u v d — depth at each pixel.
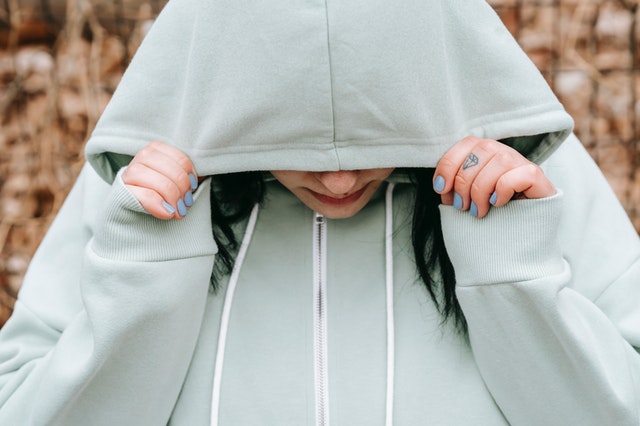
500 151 1.00
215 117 0.99
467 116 1.04
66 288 1.21
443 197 1.05
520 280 1.00
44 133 2.31
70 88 2.29
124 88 1.04
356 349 1.12
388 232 1.16
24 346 1.19
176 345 1.05
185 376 1.12
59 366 1.04
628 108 2.20
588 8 2.18
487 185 0.99
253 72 0.96
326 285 1.14
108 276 1.00
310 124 0.97
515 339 1.04
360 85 0.95
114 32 2.27
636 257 1.17
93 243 1.04
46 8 2.28
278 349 1.12
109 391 1.05
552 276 1.00
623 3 2.18
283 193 1.19
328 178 1.01
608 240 1.17
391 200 1.18
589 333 1.04
